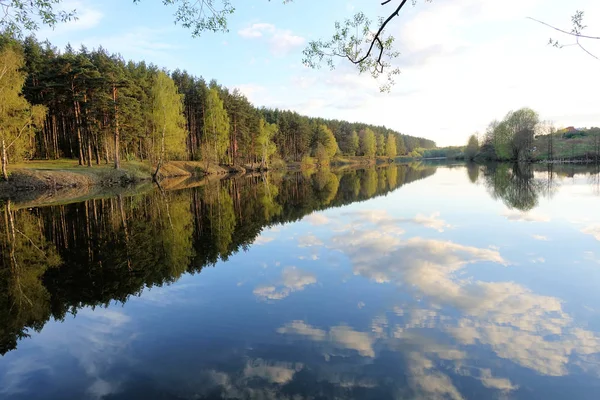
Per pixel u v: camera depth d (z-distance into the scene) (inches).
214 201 927.0
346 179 1766.7
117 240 499.5
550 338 210.1
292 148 3612.2
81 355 202.2
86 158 1689.2
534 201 795.4
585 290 283.7
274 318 243.6
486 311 247.4
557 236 470.3
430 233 506.9
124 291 304.7
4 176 1072.2
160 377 177.8
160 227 589.3
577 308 250.7
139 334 225.0
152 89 1578.5
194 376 177.6
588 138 3373.5
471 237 476.1
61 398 163.9
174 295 292.8
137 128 1646.2
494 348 199.8
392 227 559.2
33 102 1461.6
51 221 639.1
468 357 190.5
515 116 2893.7
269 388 166.2
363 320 237.0
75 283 328.8
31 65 1480.1
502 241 450.0
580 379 171.3
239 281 324.2
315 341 210.2
